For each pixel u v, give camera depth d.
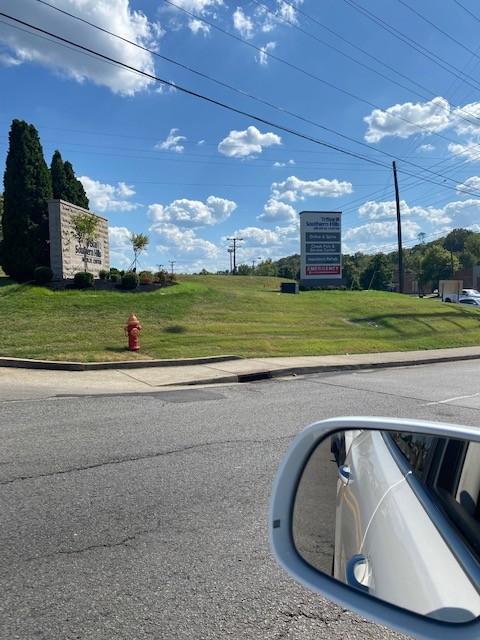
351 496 2.21
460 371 13.63
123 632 2.65
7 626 2.68
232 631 2.68
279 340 16.98
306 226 33.47
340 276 33.97
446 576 1.54
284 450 5.83
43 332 15.01
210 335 16.59
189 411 7.87
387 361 14.74
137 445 5.91
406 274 123.56
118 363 12.17
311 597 2.99
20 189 22.08
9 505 4.18
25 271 21.80
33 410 7.70
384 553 1.78
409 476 2.06
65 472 4.97
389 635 2.66
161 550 3.51
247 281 40.59
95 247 26.19
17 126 22.27
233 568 3.29
